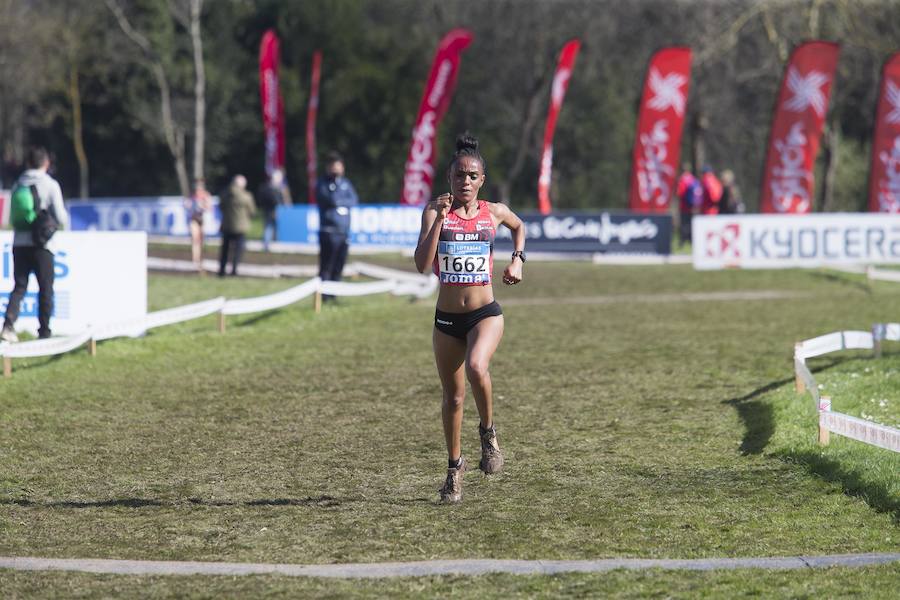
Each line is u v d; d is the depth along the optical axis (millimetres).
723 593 15242
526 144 157250
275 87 104125
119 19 158250
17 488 21469
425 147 93688
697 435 25672
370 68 162000
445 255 19703
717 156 160500
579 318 49375
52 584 15945
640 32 157250
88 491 21266
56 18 161625
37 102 169000
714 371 34312
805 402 27453
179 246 93188
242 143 175500
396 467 23109
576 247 86188
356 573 16359
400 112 161250
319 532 18531
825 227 73625
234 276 67000
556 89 97688
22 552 17547
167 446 25047
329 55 166375
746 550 17281
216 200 105812
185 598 15359
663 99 83688
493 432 20312
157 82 170000
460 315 19844
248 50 175500
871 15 114000
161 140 172500
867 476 20578
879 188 78250
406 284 58281
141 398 30484
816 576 15898
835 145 131375
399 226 91312
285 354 38312
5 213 113250
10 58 158125
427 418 28094
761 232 74312
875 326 34156
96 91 172875
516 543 17781
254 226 133250
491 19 161000
